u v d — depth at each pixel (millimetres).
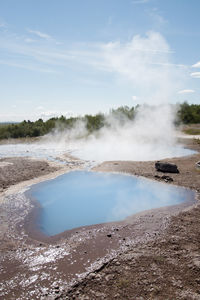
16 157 25469
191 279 5422
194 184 13883
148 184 14273
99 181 15117
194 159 22016
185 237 7547
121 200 11570
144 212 9969
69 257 6637
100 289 5207
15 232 8289
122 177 16047
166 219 9117
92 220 9320
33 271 6008
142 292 5043
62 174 17125
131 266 6020
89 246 7250
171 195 12242
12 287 5410
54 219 9414
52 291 5215
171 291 5055
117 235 7953
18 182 14734
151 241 7383
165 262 6125
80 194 12539
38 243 7527
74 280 5574
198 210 10000
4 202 11227
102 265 6129
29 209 10422
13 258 6656
